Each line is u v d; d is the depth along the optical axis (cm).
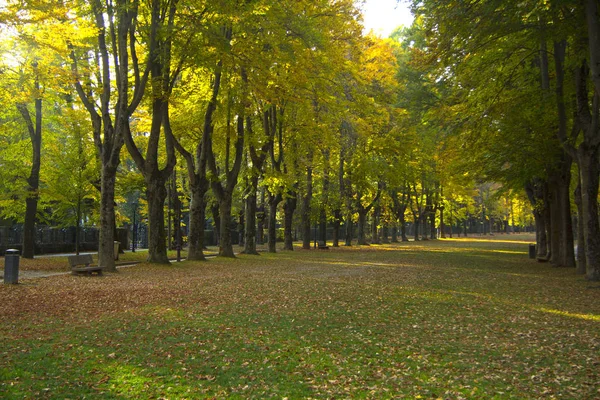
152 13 2047
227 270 2325
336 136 3784
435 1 1652
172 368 743
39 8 1538
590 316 1202
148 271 2158
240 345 884
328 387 670
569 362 798
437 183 6325
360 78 3212
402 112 3806
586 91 1867
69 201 2900
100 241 2088
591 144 1811
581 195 1983
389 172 4297
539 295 1549
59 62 2088
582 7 1592
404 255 3716
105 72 2109
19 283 1628
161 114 2342
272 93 2291
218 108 2741
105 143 2112
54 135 2991
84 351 823
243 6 1961
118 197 3416
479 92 2191
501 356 838
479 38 1667
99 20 2084
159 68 2322
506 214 10300
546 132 2188
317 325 1064
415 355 841
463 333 1014
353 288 1652
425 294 1542
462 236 10244
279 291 1556
